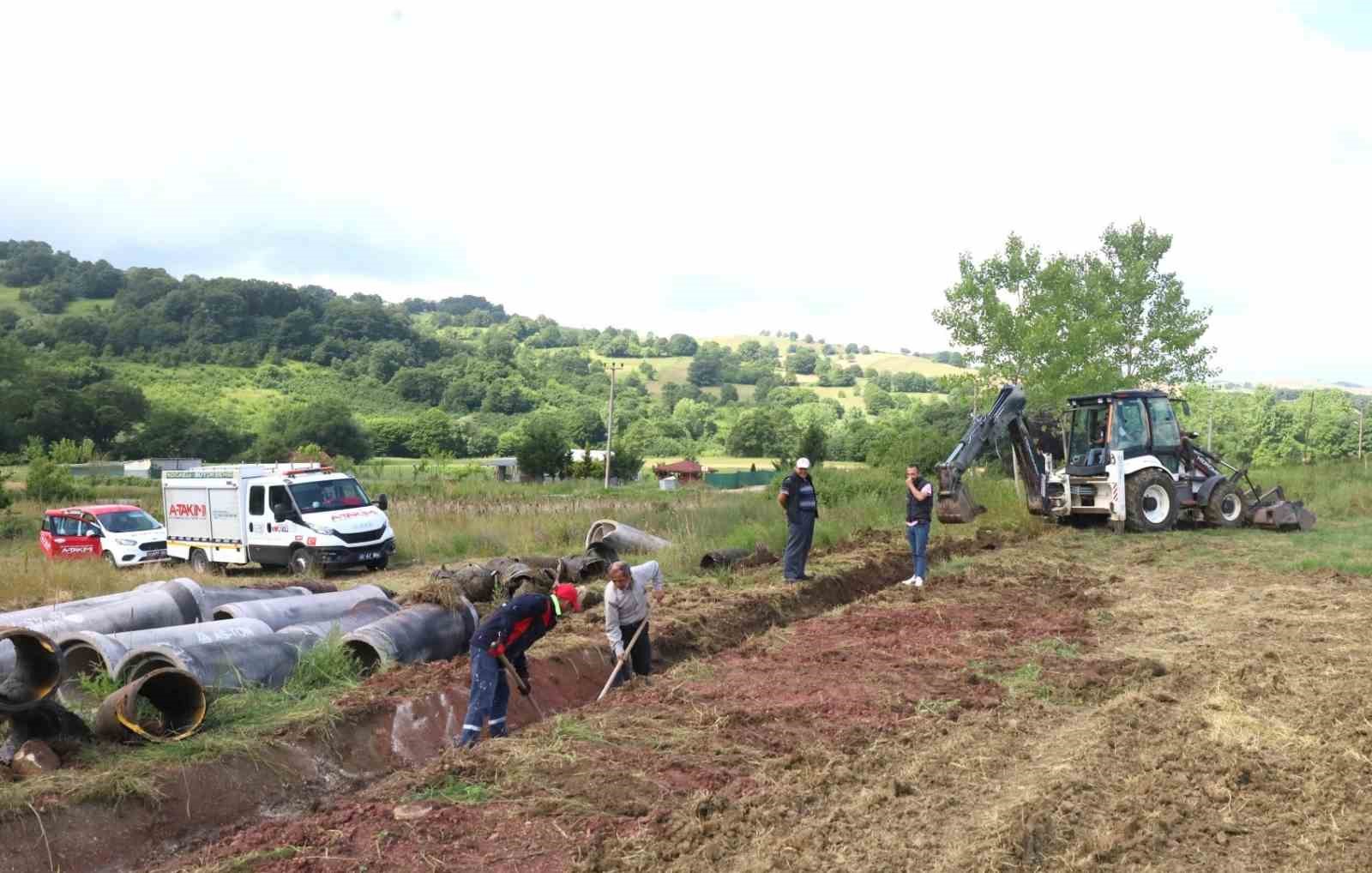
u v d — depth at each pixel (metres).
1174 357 34.91
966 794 6.32
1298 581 13.59
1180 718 7.66
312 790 7.12
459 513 26.23
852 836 5.71
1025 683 8.78
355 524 19.48
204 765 6.80
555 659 9.80
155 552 22.14
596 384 168.25
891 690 8.63
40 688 7.08
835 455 91.81
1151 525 18.97
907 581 13.88
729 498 27.27
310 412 92.94
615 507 25.61
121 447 86.75
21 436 77.00
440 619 10.23
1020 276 33.97
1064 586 13.48
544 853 5.62
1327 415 84.06
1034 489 19.59
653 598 12.76
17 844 5.72
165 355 128.62
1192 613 11.63
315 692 8.41
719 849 5.55
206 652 8.38
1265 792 6.27
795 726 7.72
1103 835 5.62
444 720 8.29
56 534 22.84
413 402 131.00
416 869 5.46
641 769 6.81
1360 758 6.71
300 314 143.88
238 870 5.49
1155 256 35.19
